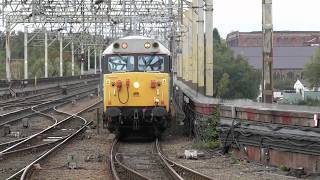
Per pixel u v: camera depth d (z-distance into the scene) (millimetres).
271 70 20859
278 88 130375
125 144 25016
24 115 38844
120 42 26203
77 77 96188
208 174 16641
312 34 161750
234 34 165000
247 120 19688
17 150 21531
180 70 72938
